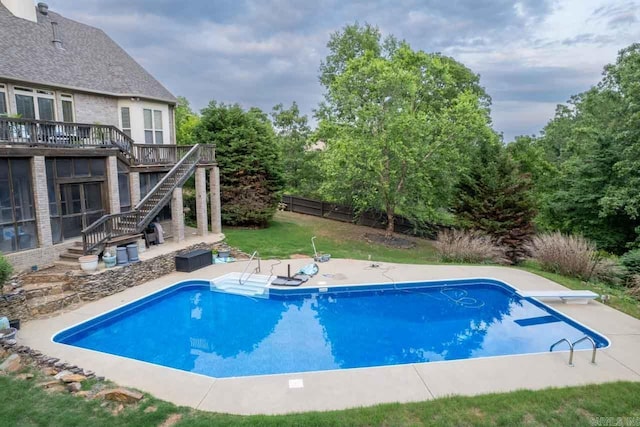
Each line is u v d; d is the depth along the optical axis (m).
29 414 5.43
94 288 11.16
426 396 6.22
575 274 13.80
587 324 9.52
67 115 15.35
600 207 19.81
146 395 6.11
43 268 11.55
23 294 9.52
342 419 5.39
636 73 18.72
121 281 11.97
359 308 11.65
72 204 13.12
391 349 9.01
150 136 18.53
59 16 18.66
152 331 10.06
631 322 9.63
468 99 19.78
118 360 7.52
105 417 5.41
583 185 20.69
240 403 6.00
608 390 6.23
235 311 11.40
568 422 5.34
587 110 27.27
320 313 11.27
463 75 29.47
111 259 11.83
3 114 13.05
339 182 19.84
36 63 14.45
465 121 18.98
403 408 5.71
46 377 6.50
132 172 15.44
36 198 11.52
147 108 18.20
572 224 21.97
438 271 14.05
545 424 5.31
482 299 12.27
